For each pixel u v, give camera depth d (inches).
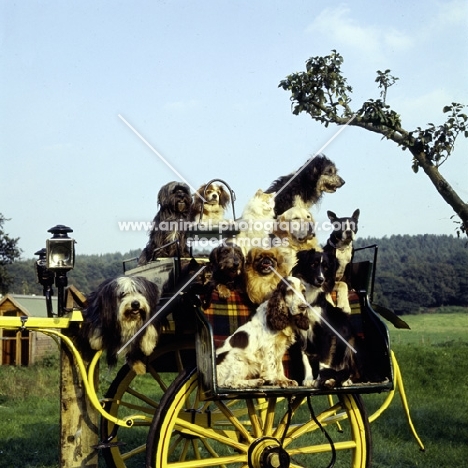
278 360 207.8
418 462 306.3
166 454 209.5
